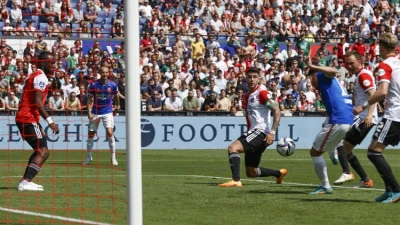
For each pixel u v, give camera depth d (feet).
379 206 47.50
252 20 149.69
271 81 126.82
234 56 133.90
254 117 59.16
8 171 75.46
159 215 43.52
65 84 114.21
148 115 119.85
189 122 121.60
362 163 92.84
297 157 104.47
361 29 153.99
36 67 55.31
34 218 42.09
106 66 85.61
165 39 137.18
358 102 59.67
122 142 116.26
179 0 150.82
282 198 51.67
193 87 122.31
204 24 145.79
